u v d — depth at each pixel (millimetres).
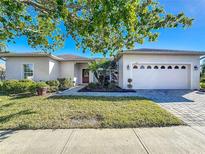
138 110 6633
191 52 14852
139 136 4426
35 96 10914
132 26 4641
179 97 10602
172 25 5180
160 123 5355
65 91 13844
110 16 3854
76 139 4242
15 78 17156
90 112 6328
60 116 5902
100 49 6539
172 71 15305
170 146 3840
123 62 15000
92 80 22281
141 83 15109
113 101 8445
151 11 4992
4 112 6473
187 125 5289
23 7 4664
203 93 12625
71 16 4785
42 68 17250
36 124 5180
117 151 3617
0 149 3701
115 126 5172
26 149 3705
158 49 16500
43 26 6887
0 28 5879
